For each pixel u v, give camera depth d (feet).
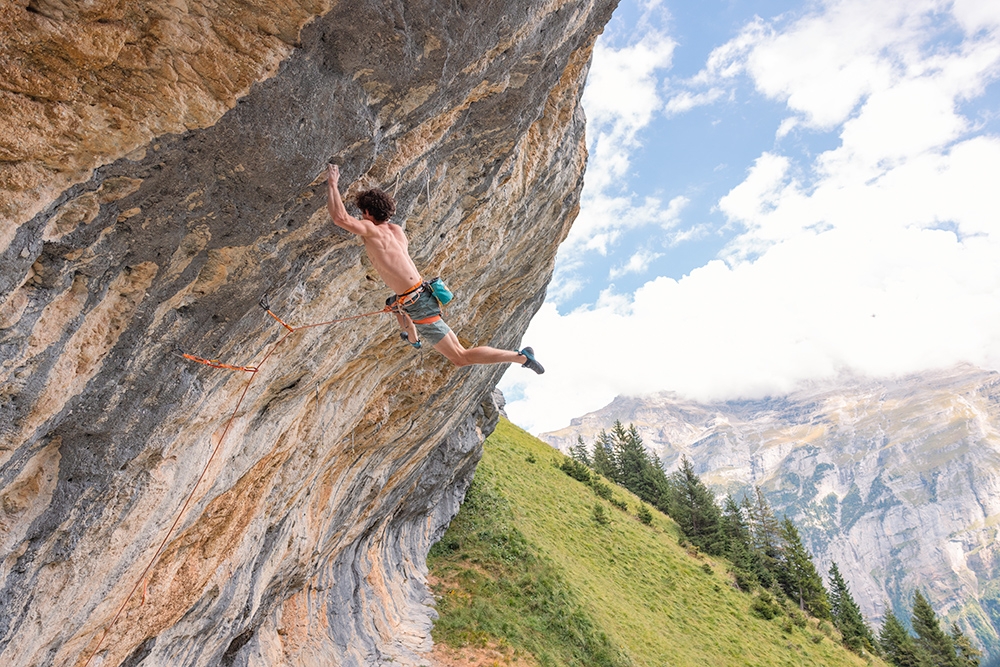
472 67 17.75
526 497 128.77
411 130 18.24
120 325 14.48
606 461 243.81
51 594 16.75
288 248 17.35
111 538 18.02
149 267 14.05
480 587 77.00
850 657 134.92
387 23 13.75
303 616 45.14
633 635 87.04
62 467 15.49
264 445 25.43
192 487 21.03
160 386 16.71
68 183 11.34
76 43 10.34
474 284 36.45
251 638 38.06
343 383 31.58
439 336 18.51
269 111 13.12
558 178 35.96
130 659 23.98
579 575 98.73
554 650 69.72
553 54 22.09
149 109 11.59
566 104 31.96
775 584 170.91
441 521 86.89
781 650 118.83
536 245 41.34
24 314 11.92
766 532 199.72
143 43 11.04
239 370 19.84
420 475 65.87
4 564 15.02
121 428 16.28
